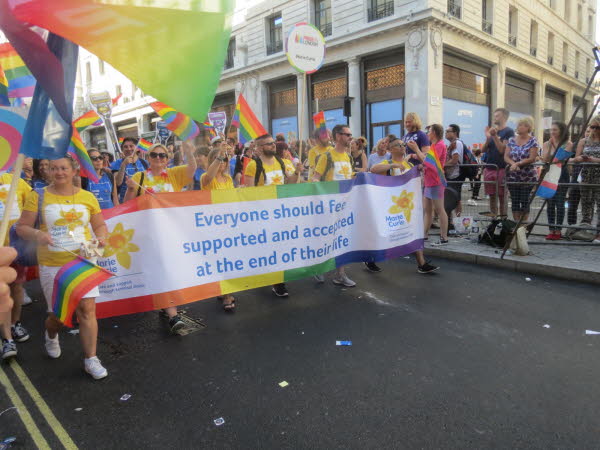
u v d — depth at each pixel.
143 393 2.76
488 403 2.53
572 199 6.20
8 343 3.27
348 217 4.62
